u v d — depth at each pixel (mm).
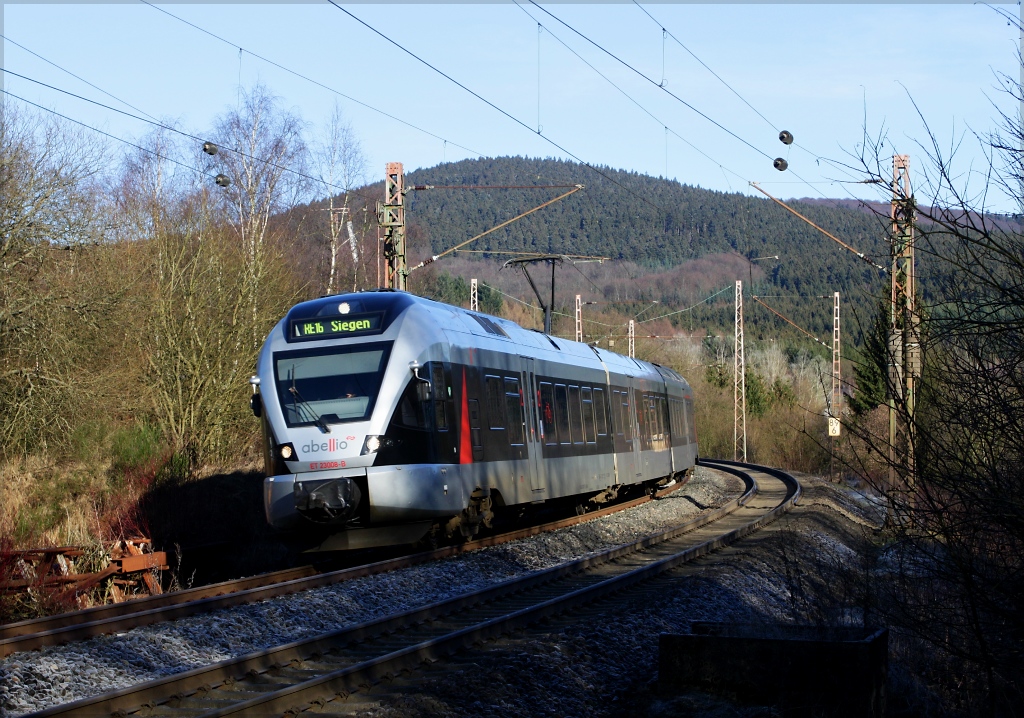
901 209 7898
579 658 9656
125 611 11750
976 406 7590
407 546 17562
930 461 7848
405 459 14805
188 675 8234
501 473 17703
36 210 22484
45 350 22219
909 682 9680
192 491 21344
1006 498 7430
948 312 7734
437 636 10648
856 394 9047
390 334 15289
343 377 15031
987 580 7812
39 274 23000
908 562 9133
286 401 15008
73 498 19984
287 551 19719
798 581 12570
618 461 24906
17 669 8508
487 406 17406
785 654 8727
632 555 18172
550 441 20375
